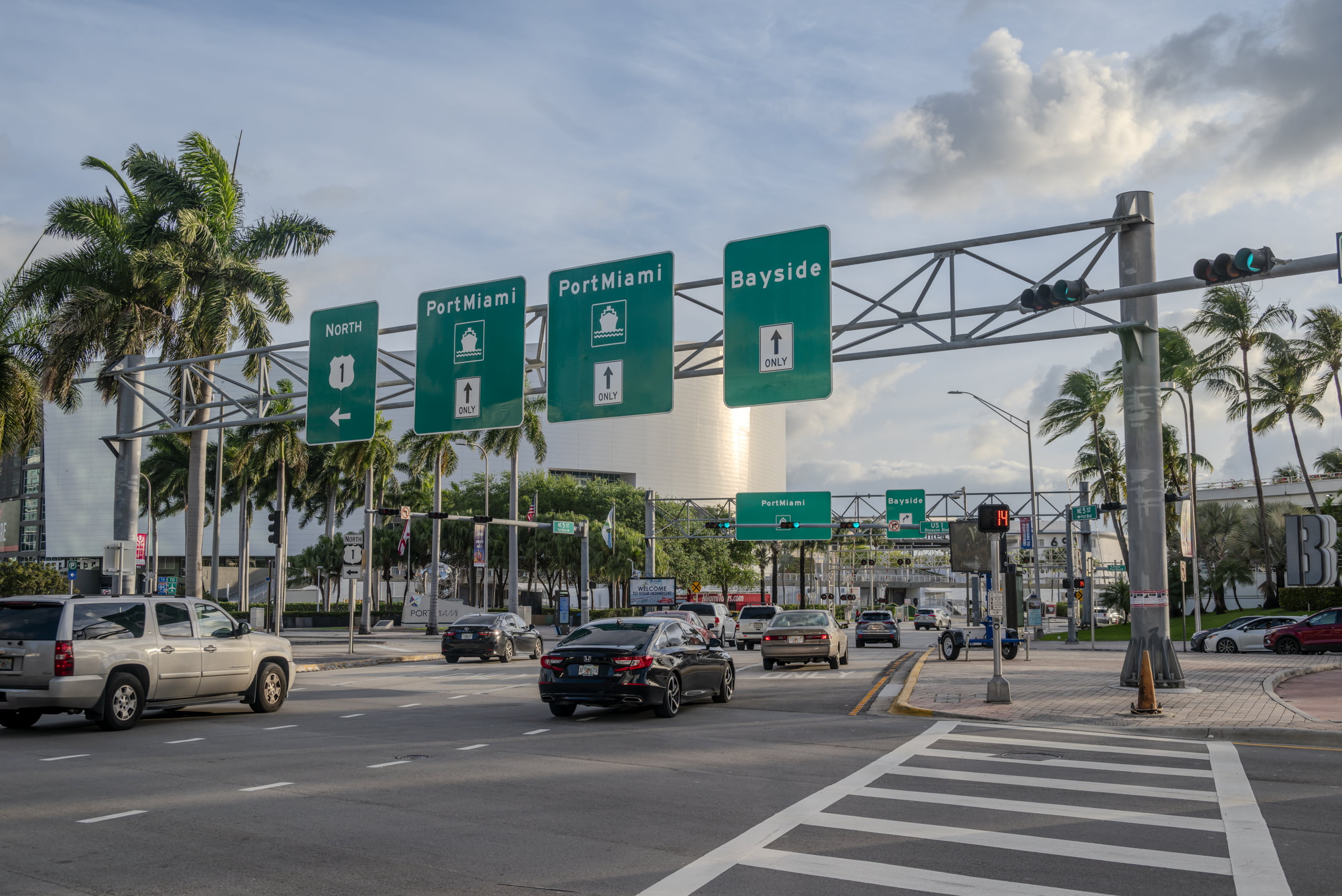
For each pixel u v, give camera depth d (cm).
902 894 647
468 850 765
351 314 2447
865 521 6369
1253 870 702
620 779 1069
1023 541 4972
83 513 13500
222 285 3466
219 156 3672
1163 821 854
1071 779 1058
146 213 3631
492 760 1207
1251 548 6362
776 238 1953
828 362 1877
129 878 692
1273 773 1094
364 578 3697
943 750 1270
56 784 1044
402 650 4262
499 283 2264
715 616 4253
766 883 673
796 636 2891
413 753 1262
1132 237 1966
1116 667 2783
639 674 1631
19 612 1488
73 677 1449
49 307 3453
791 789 1009
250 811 908
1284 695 1998
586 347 2130
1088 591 5550
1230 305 5741
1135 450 2052
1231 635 3841
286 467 6956
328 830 833
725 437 15812
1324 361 5738
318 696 2112
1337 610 3622
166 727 1555
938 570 14950
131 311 3384
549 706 1902
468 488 9119
